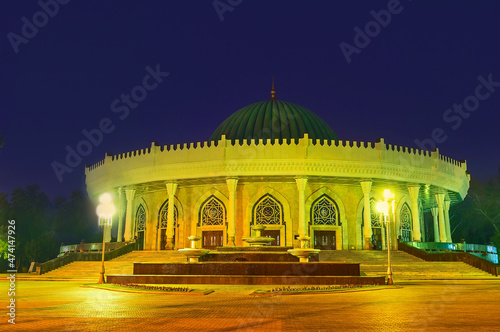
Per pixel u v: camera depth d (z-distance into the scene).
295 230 42.06
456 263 33.59
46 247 61.88
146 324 10.38
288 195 42.59
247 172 40.16
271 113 48.47
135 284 22.98
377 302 14.79
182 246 43.72
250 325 10.23
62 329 9.71
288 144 41.81
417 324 10.31
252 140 40.19
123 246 40.06
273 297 16.59
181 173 41.31
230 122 49.94
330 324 10.34
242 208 42.72
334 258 36.56
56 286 23.39
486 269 31.86
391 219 45.22
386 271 32.62
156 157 42.25
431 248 41.72
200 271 24.55
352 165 40.31
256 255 27.27
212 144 40.62
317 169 40.06
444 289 20.36
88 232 70.12
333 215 43.31
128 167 43.84
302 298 16.19
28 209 64.69
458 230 69.06
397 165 41.38
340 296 16.95
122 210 47.47
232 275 23.94
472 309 12.96
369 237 40.88
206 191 43.81
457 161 47.69
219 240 43.09
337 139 50.56
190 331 9.49
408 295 17.31
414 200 43.50
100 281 23.95
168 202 43.88
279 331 9.45
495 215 65.31
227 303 14.60
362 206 43.94
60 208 70.06
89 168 49.59
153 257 37.59
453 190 47.41
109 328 9.85
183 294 17.89
